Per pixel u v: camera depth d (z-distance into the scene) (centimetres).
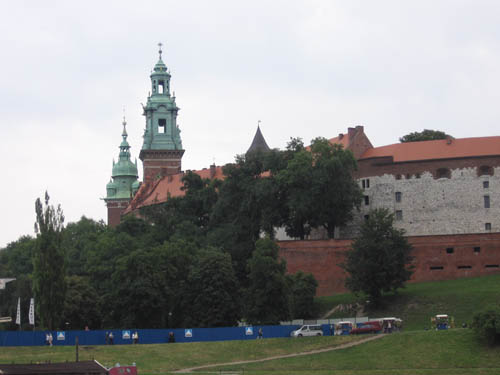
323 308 12850
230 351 9744
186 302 12300
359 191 14825
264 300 11731
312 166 14262
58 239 11150
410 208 15600
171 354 9494
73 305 12219
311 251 13750
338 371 8819
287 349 9850
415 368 8856
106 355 9256
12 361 8588
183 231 15862
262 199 14562
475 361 8888
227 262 12375
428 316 11612
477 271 13200
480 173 15275
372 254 12069
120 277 12362
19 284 14025
